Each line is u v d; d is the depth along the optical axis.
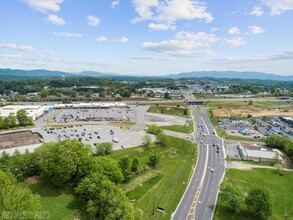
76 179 108.12
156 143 182.38
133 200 107.00
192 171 143.00
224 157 166.50
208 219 97.38
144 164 145.50
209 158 164.12
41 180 113.12
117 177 110.38
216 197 114.50
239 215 102.12
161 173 137.38
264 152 169.62
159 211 100.12
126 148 168.00
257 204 98.56
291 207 109.94
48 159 109.38
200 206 106.31
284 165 156.00
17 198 71.94
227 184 108.94
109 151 155.50
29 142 170.00
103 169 109.19
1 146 157.00
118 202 86.38
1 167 110.31
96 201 89.12
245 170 146.50
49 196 101.75
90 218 89.75
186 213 100.69
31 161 117.19
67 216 90.00
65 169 104.00
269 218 101.06
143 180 127.44
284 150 178.88
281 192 122.38
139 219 89.88
